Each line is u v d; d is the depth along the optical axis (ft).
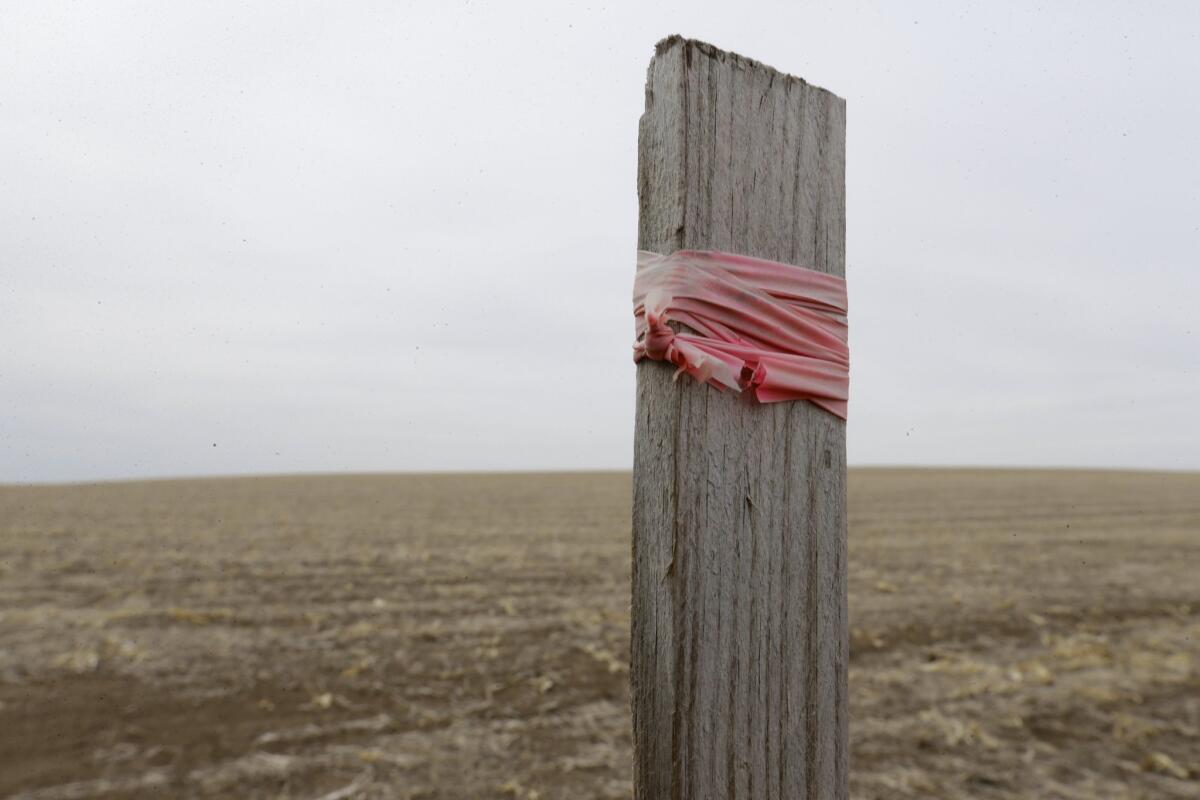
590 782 15.90
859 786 15.92
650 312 3.80
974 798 15.38
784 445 4.08
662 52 3.93
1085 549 55.26
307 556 48.52
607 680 22.70
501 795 15.25
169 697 20.65
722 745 3.83
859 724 19.58
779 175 4.12
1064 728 19.24
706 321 3.82
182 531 65.31
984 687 22.61
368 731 18.52
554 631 28.48
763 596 3.99
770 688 3.99
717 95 3.93
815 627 4.15
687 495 3.81
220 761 16.65
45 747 17.21
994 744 18.11
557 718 19.67
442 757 17.06
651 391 3.90
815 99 4.29
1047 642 27.99
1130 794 15.55
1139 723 19.26
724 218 3.93
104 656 24.68
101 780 15.60
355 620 30.12
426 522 75.92
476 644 26.58
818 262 4.24
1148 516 85.87
